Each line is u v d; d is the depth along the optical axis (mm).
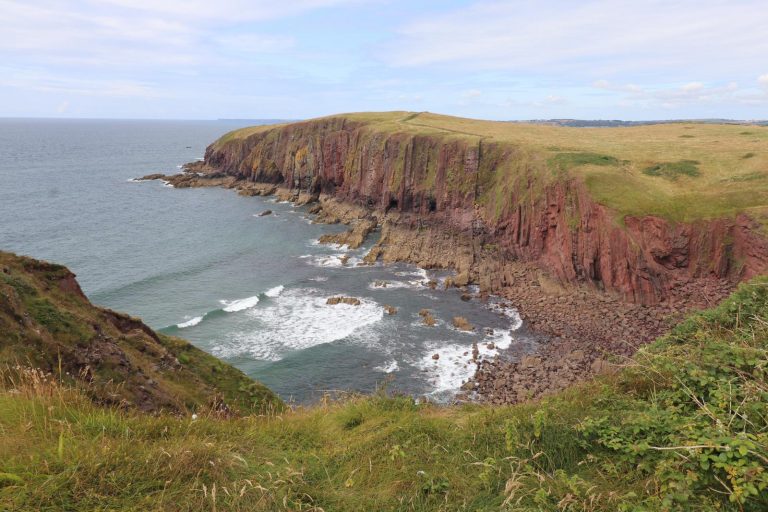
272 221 87000
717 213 45344
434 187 76875
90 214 88625
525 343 40375
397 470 7598
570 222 52375
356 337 41438
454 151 75188
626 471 6574
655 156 61688
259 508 6262
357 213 86500
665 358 8969
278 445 8945
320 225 84500
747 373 7398
